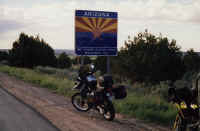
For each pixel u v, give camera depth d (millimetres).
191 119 5789
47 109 9867
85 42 12938
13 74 25500
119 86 8297
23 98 12242
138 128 7539
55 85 16250
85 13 12891
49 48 39750
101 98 8500
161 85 14953
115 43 13461
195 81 5934
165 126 7883
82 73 9445
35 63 37438
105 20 13234
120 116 9055
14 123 7805
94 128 7418
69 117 8680
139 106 9867
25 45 38094
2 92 14031
